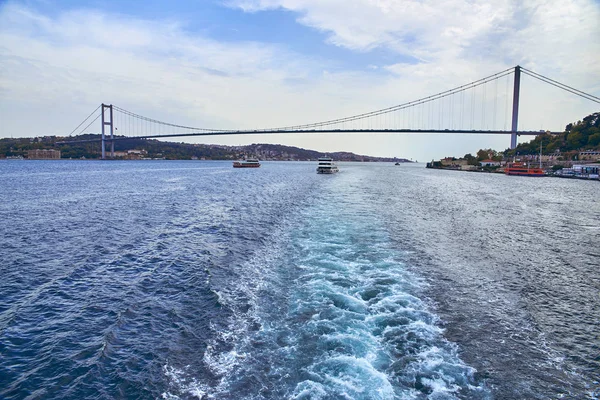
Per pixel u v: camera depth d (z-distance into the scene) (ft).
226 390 19.58
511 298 32.78
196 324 26.94
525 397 19.34
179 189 134.31
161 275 37.63
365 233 56.80
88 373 21.61
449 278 37.19
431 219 74.33
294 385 19.66
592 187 186.50
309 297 30.96
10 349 24.20
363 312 28.27
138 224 64.69
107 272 38.75
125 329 26.53
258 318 27.32
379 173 321.32
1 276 37.35
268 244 49.55
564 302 32.32
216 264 40.63
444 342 24.38
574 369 22.08
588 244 54.90
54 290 33.91
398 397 18.76
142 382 20.67
